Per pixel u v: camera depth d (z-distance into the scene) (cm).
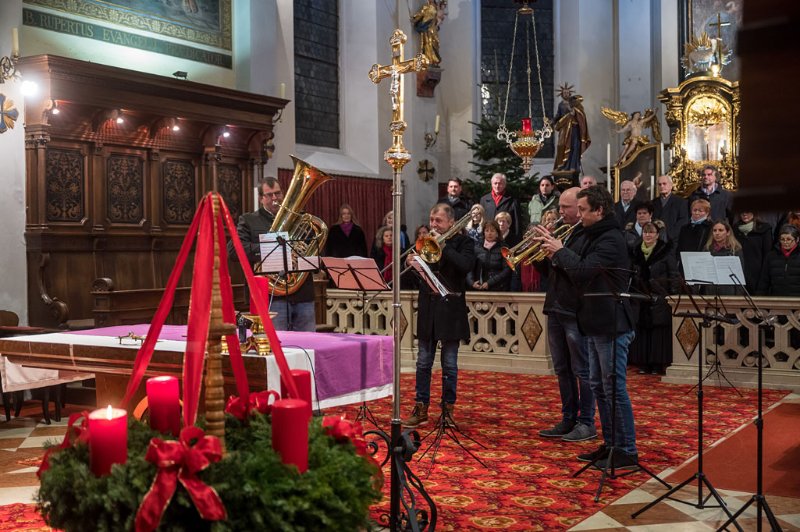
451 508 431
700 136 1572
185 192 1034
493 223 998
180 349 418
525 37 1845
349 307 1069
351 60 1573
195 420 261
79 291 880
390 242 1052
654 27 1862
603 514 421
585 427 593
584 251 512
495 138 1574
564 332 594
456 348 638
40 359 468
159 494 210
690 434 611
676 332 863
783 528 400
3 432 650
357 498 240
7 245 814
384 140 1579
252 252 618
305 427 236
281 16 1366
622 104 1864
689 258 595
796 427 631
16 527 402
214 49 1159
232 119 1045
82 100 845
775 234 989
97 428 221
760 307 820
